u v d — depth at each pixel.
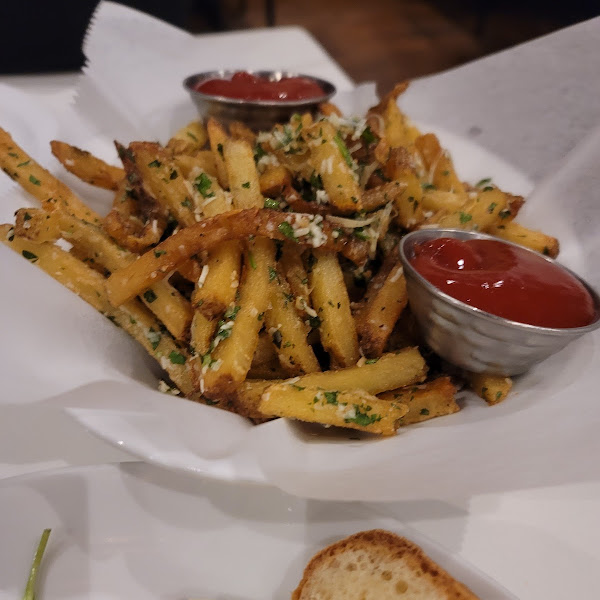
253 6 0.74
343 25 0.70
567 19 0.59
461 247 0.20
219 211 0.20
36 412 0.20
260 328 0.19
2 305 0.16
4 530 0.17
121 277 0.19
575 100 0.27
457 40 0.67
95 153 0.29
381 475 0.16
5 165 0.22
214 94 0.32
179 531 0.17
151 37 0.33
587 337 0.20
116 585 0.17
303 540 0.17
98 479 0.18
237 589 0.17
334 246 0.20
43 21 0.48
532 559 0.17
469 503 0.18
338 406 0.17
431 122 0.32
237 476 0.16
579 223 0.24
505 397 0.19
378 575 0.16
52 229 0.19
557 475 0.16
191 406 0.17
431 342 0.21
